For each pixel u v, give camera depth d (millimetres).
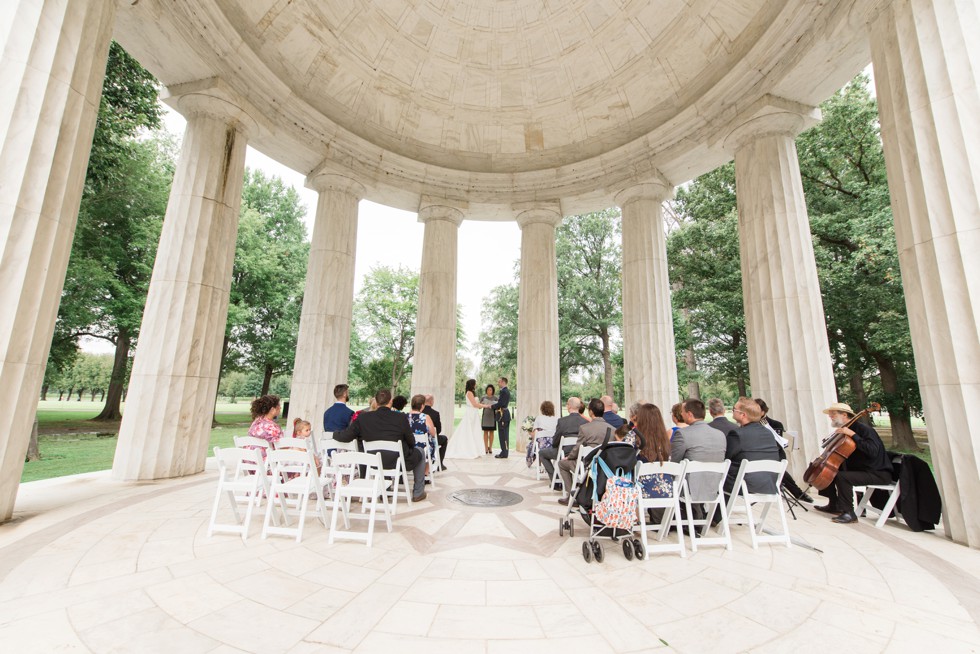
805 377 8977
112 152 16656
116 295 21797
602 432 6156
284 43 11719
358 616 3475
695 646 3096
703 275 22609
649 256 13359
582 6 12898
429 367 14406
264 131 11523
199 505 6770
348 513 5844
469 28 13781
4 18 5477
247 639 3080
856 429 6816
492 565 4648
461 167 15953
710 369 24125
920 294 6078
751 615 3582
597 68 13719
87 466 12023
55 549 4809
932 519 6043
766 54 9680
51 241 5836
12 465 5684
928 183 5969
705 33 11438
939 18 5957
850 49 8578
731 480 5945
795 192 9875
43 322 5887
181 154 9789
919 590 4102
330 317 12781
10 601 3572
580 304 30469
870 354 19078
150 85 15898
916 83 6156
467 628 3316
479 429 14078
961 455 5590
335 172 13273
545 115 15141
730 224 20406
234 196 10273
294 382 12438
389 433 6906
